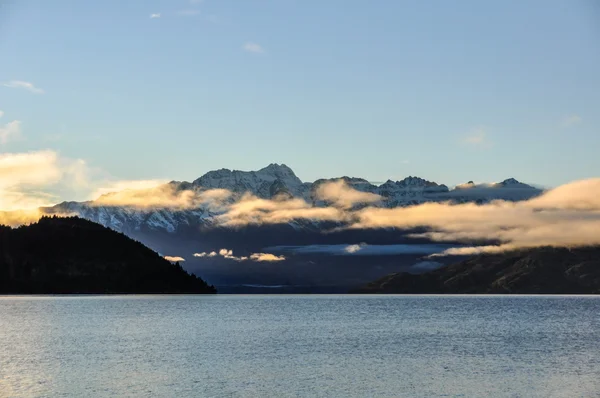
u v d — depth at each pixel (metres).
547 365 115.75
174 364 115.31
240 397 88.69
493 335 174.75
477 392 92.19
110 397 87.81
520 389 93.94
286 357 125.44
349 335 173.88
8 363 115.50
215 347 141.75
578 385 96.88
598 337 168.75
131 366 112.69
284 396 89.50
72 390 92.00
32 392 90.69
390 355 129.00
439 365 115.69
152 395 89.38
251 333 178.38
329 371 108.81
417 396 89.56
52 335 168.25
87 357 123.75
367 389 94.19
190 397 88.38
